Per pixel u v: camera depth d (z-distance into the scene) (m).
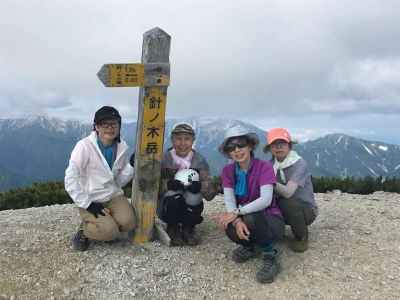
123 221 5.12
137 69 4.88
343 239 5.60
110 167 5.01
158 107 5.07
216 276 4.72
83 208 5.01
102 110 4.80
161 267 4.79
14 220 6.16
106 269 4.70
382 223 6.24
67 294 4.30
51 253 5.01
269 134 5.15
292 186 4.88
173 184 5.27
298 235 5.15
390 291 4.41
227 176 4.93
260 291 4.47
